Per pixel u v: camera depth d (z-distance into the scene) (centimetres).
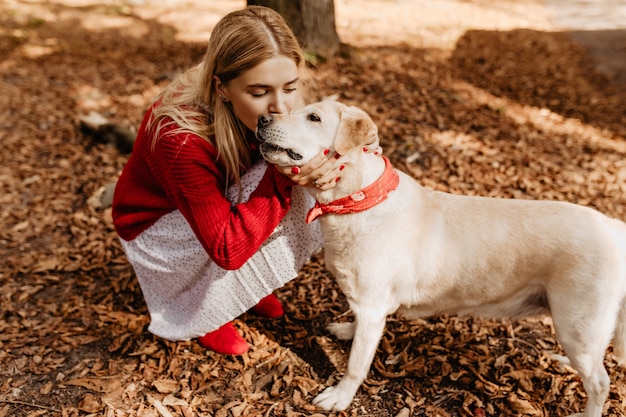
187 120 220
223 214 221
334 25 682
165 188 232
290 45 208
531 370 254
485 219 221
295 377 256
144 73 723
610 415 231
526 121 548
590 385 214
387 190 216
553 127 537
